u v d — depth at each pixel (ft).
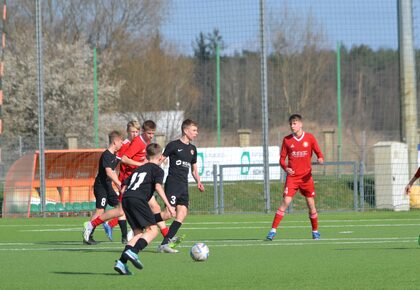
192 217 180.45
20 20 387.96
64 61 372.99
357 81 386.93
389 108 352.08
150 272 78.84
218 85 287.28
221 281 71.36
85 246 112.68
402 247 102.17
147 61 378.32
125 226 116.78
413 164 196.13
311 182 118.83
